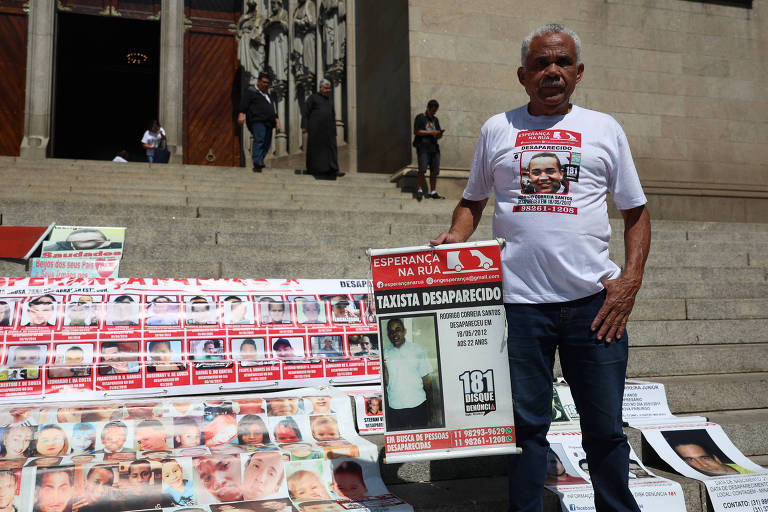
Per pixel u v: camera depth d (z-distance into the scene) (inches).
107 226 197.8
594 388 87.7
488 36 404.5
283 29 572.7
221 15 632.4
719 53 445.1
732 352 164.1
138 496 96.1
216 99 620.4
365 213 256.4
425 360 91.4
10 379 121.1
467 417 89.8
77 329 135.1
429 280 92.5
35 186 289.4
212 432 111.2
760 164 444.8
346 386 137.2
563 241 87.8
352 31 497.4
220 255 186.7
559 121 91.2
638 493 107.0
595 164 89.6
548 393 90.5
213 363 131.8
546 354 90.6
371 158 448.8
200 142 610.5
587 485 108.1
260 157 383.9
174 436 109.3
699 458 120.7
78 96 960.9
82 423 107.4
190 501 97.7
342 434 116.4
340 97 502.6
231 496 99.5
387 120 421.4
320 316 151.4
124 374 126.5
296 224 224.4
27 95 537.6
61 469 95.3
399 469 113.6
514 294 90.5
